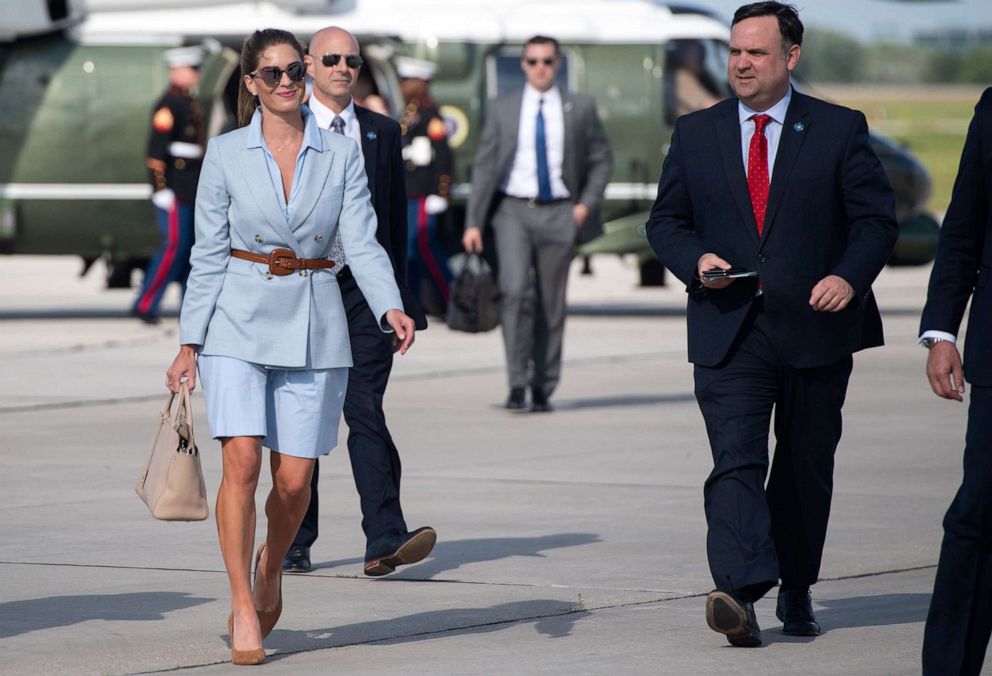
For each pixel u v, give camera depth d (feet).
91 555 60.75
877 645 47.78
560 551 61.36
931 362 40.34
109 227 156.87
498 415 99.04
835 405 48.78
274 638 48.96
